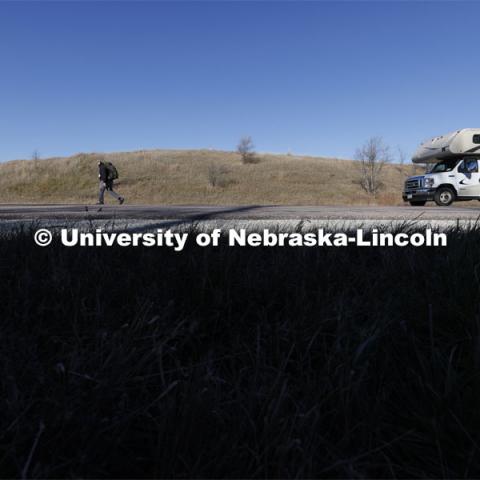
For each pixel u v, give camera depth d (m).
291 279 1.66
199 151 55.84
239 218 5.14
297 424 0.90
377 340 1.17
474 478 0.84
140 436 0.92
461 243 1.97
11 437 0.88
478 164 14.90
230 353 1.26
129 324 1.35
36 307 1.43
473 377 1.02
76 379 1.03
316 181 41.25
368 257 2.13
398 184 42.28
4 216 5.76
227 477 0.81
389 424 0.95
